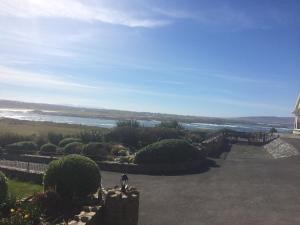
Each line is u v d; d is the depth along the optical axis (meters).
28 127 54.66
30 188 19.50
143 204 16.91
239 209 16.19
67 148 31.81
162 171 25.48
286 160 30.92
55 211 13.08
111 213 13.12
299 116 55.66
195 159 27.75
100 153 30.14
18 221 10.52
